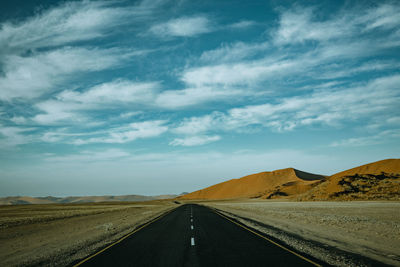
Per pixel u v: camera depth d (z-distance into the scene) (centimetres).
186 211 3784
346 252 863
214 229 1597
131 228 1748
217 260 805
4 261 915
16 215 3850
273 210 3306
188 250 975
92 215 3509
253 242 1095
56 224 2288
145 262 810
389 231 1316
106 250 1011
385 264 716
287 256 826
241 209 3888
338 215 2309
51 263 838
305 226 1586
